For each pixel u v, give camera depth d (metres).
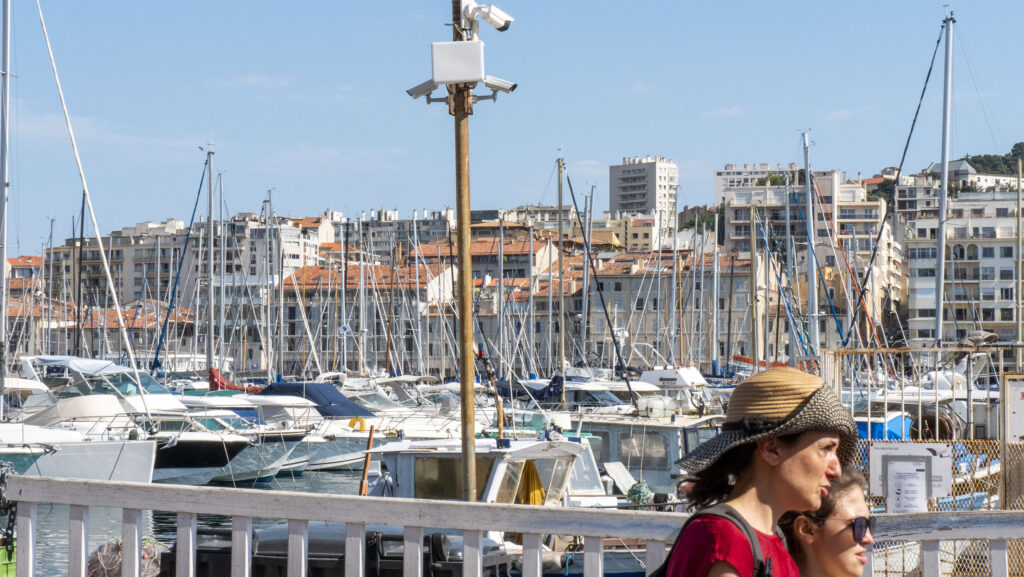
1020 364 12.17
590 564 6.48
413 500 6.66
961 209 158.25
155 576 10.62
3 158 29.34
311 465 41.00
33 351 91.19
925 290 149.88
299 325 131.88
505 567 11.30
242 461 37.34
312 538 10.23
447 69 11.20
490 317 133.50
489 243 152.62
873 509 11.02
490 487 15.82
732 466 3.69
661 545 6.35
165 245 195.25
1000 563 6.64
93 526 25.14
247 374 83.38
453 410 47.91
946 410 23.70
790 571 3.59
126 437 31.62
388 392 65.75
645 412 32.16
